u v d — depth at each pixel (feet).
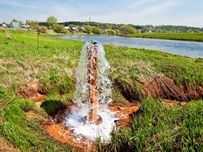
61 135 20.63
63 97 28.04
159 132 17.66
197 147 15.10
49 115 24.25
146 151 15.69
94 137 20.25
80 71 27.63
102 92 29.99
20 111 22.31
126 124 23.06
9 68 34.58
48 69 35.06
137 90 30.40
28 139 17.69
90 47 20.89
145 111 23.25
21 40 86.12
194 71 36.01
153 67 38.68
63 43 90.33
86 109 26.25
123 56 52.21
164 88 31.68
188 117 20.56
